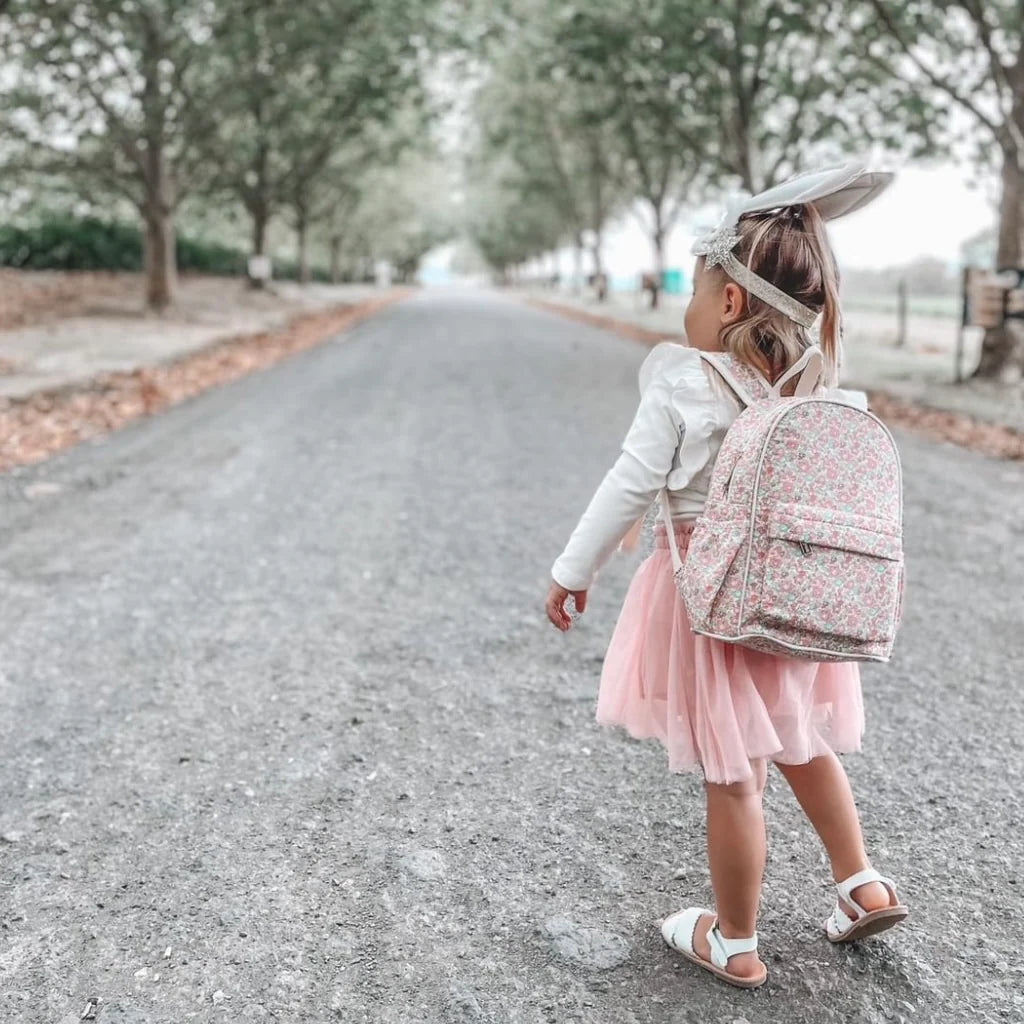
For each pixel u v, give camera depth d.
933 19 13.18
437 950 2.25
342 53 24.08
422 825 2.77
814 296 2.02
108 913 2.39
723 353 2.05
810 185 1.97
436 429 8.99
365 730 3.34
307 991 2.12
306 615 4.41
